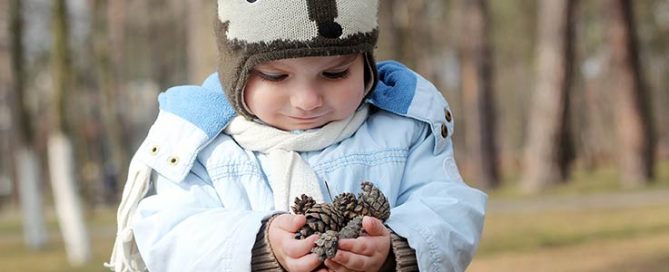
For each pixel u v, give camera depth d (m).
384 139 2.11
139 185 2.04
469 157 26.78
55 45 11.59
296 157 2.01
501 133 46.22
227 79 1.96
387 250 1.82
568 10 19.28
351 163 2.04
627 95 19.78
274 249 1.80
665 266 8.79
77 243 11.80
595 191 18.95
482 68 22.12
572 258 9.77
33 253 13.39
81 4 19.69
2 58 16.19
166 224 1.93
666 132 43.53
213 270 1.84
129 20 27.66
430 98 2.18
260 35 1.87
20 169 15.71
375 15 1.98
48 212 24.28
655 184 19.58
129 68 31.05
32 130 14.28
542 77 19.88
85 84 25.34
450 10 26.44
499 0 27.72
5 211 28.84
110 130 25.69
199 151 2.05
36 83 21.11
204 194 2.02
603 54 28.53
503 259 9.93
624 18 19.45
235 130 2.06
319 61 1.89
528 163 20.50
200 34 5.20
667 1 24.95
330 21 1.87
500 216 14.93
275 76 1.93
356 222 1.79
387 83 2.23
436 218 1.94
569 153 20.41
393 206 2.04
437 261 1.88
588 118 35.19
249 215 1.87
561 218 14.09
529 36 28.72
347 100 1.96
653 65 33.50
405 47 6.75
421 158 2.12
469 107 22.59
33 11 17.41
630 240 10.99
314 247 1.73
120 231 2.06
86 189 19.28
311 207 1.82
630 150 19.94
